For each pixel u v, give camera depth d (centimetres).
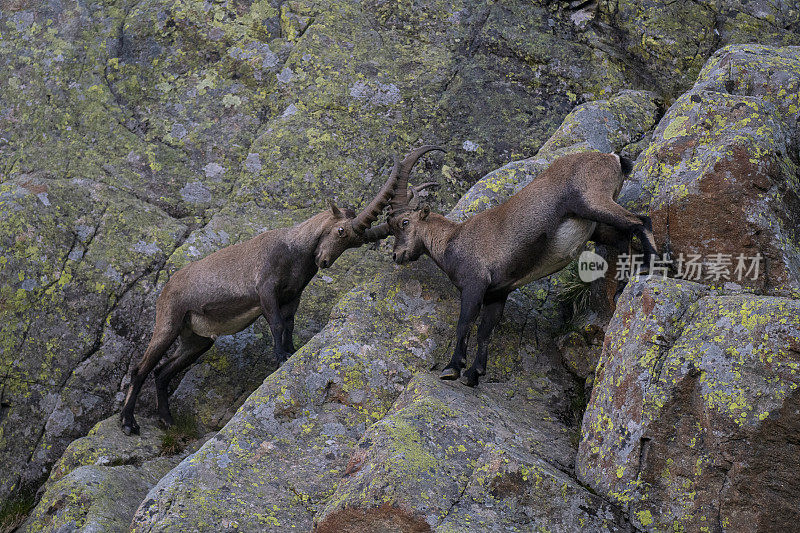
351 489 1402
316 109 2609
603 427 1465
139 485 1795
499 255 1711
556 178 1683
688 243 1641
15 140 2567
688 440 1347
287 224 2388
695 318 1407
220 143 2567
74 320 2180
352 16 2822
